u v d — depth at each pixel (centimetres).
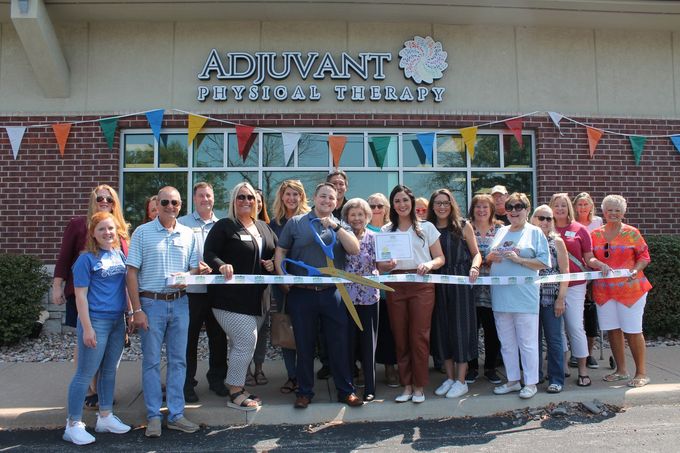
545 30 783
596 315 553
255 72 748
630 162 781
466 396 458
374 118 752
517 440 395
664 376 512
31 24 680
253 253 430
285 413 432
